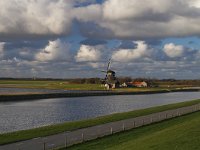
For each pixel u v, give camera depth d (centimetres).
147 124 6278
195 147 3688
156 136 4606
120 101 15612
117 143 4472
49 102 14388
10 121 8175
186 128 4947
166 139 4238
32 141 4544
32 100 15300
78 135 5038
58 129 5634
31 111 10562
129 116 7688
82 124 6266
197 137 4184
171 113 8412
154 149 3781
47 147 4150
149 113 8444
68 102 14550
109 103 14362
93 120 6900
